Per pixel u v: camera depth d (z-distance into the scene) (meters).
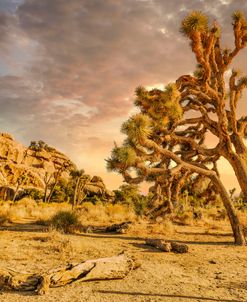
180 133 14.49
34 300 4.22
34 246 8.03
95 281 5.20
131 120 10.23
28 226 12.42
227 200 10.73
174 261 7.18
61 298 4.31
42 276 4.71
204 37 11.14
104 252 7.69
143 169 10.40
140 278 5.51
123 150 9.93
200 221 15.85
